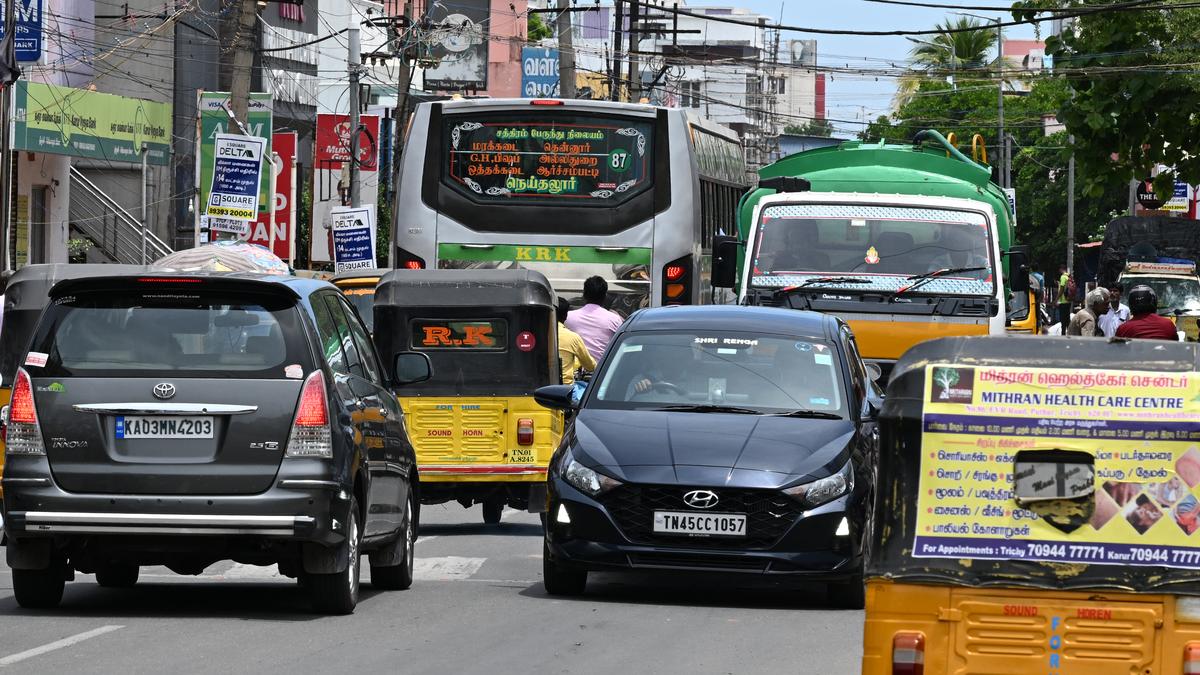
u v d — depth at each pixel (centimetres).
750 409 2909
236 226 6212
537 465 3975
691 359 2998
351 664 2188
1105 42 5341
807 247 4519
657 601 2817
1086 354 1518
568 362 4181
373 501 2725
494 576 3150
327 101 13912
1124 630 1488
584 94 16238
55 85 8775
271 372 2500
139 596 2852
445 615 2627
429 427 3975
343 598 2594
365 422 2694
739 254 4934
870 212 4528
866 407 2909
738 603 2816
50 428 2484
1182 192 11269
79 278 2528
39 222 9181
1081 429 1498
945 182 4953
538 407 3972
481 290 3975
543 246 5188
